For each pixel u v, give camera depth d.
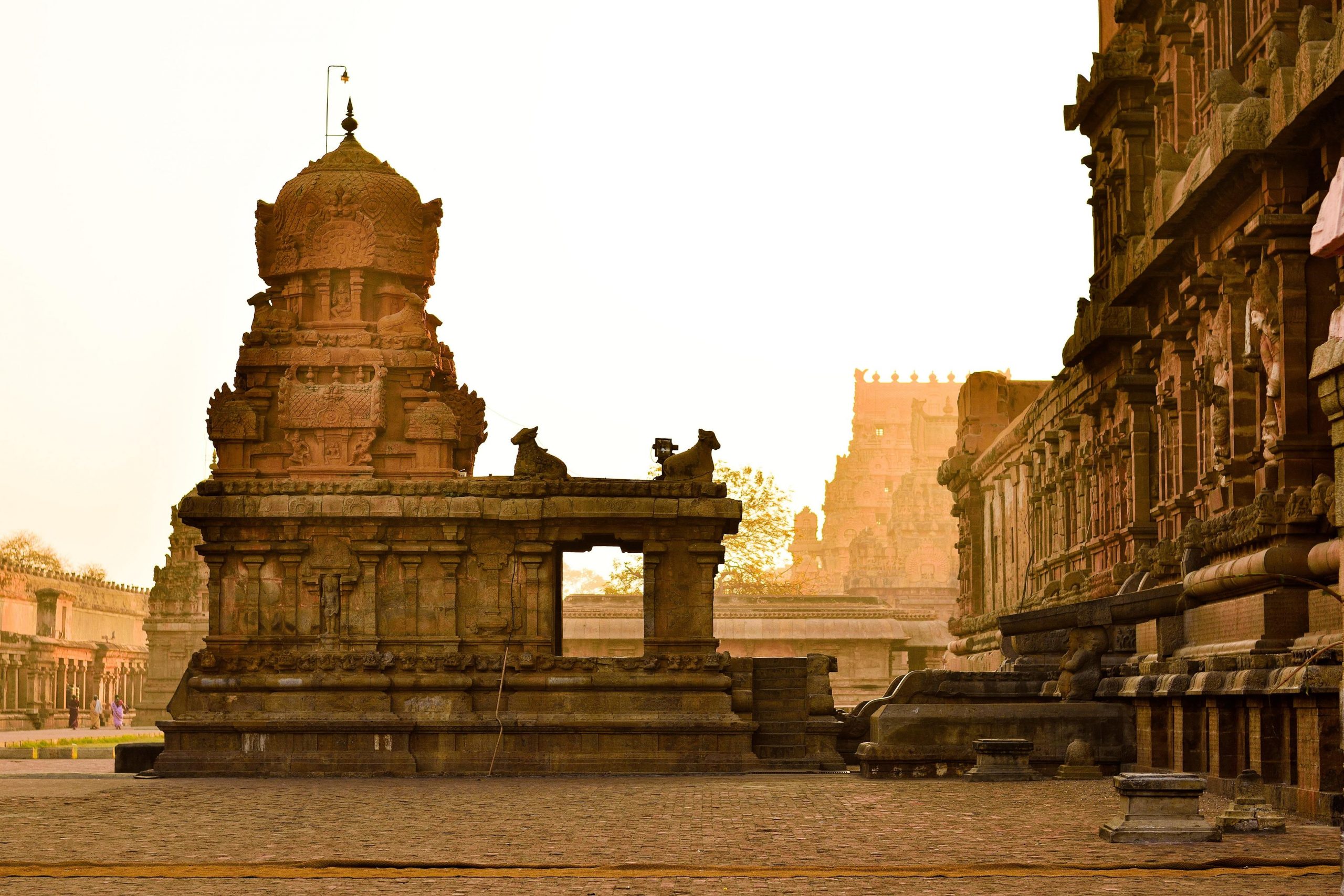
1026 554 74.69
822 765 45.53
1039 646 46.88
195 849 23.39
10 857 22.47
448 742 44.56
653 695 45.19
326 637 45.78
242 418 47.97
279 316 49.41
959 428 94.81
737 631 101.31
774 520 148.88
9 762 55.69
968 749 38.91
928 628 104.12
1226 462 36.62
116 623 127.62
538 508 45.91
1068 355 56.19
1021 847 22.62
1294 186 33.25
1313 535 31.52
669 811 29.45
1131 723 38.62
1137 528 49.62
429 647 45.84
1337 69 29.22
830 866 20.84
